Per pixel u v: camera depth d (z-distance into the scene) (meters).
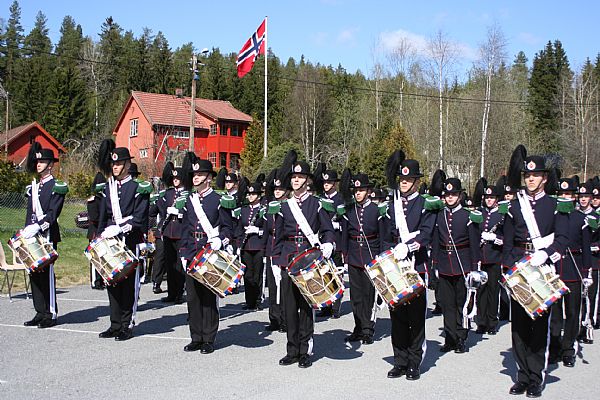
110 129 58.50
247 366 6.79
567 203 6.10
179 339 7.96
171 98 48.41
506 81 50.62
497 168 41.53
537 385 6.01
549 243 6.09
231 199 7.59
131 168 9.80
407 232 6.54
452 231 8.09
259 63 70.38
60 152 42.44
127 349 7.38
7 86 59.12
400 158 6.74
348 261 8.34
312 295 6.35
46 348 7.29
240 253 10.39
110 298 7.90
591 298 8.93
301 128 55.69
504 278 6.07
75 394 5.69
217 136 48.00
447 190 8.20
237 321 9.45
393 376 6.51
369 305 8.23
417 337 6.52
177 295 10.74
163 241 10.73
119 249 7.49
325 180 9.76
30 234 8.00
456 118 43.88
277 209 7.23
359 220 8.25
